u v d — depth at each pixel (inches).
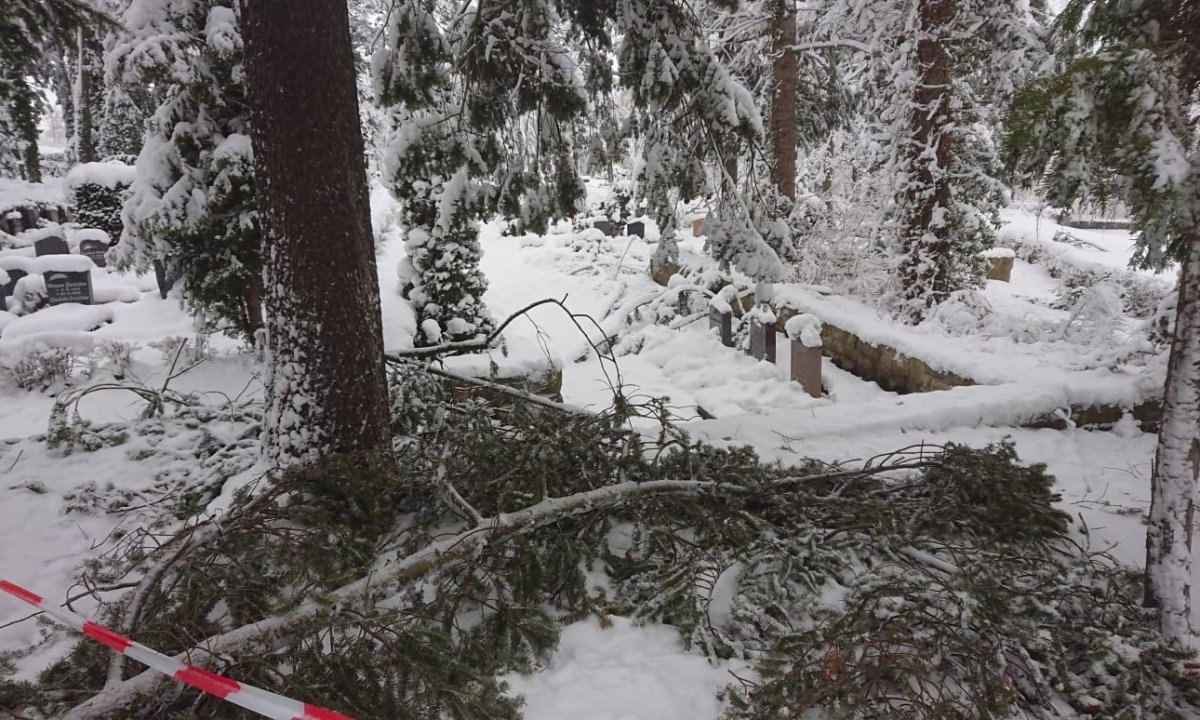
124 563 140.1
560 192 246.1
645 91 207.5
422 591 113.0
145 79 257.6
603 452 165.3
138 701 83.4
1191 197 91.2
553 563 125.3
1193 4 97.1
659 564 133.3
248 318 310.2
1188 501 109.0
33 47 196.4
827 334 403.5
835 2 506.0
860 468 181.9
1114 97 92.5
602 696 102.0
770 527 135.3
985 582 111.4
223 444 209.8
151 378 293.7
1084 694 96.8
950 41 374.3
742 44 525.7
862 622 106.0
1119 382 243.3
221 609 121.3
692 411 342.3
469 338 325.4
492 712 90.7
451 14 271.1
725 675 107.6
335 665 92.4
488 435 170.1
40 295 498.6
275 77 138.3
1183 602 109.4
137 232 273.3
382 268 677.3
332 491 138.0
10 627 125.9
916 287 382.3
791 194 478.6
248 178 268.8
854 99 580.1
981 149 416.5
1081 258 630.5
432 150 226.5
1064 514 144.2
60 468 195.5
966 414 232.8
